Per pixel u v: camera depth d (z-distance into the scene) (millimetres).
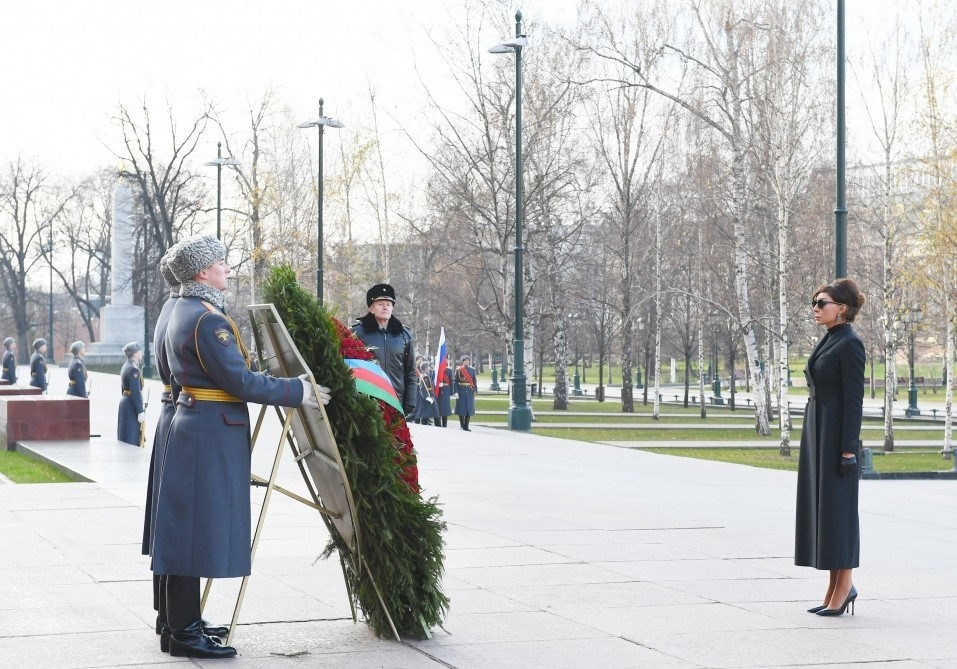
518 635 6945
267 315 6594
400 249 56375
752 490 15570
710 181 45938
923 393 80625
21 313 100188
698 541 10766
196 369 6266
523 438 26172
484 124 41531
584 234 59406
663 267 55906
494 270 44875
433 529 6820
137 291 77188
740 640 6926
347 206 55156
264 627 7074
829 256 44156
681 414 51250
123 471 16344
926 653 6691
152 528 6781
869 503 14828
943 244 30844
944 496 15883
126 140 64375
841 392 7762
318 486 7133
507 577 8820
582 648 6648
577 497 14375
